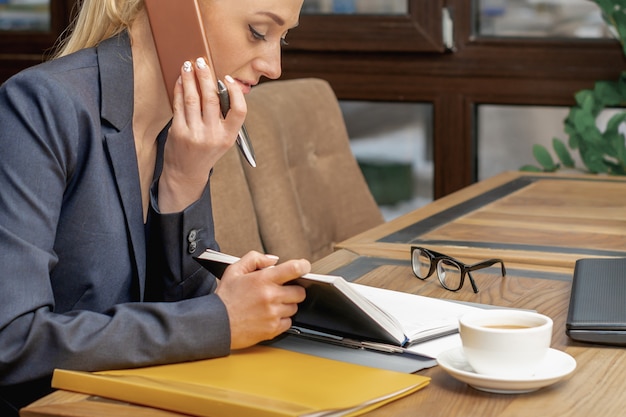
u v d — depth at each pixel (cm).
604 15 325
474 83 368
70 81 143
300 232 262
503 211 233
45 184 135
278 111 272
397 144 388
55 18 405
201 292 160
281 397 113
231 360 129
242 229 241
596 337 135
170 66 146
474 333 117
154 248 157
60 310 146
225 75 149
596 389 119
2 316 127
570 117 323
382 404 114
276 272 131
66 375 124
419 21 367
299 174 276
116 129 147
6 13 414
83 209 143
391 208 395
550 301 159
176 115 146
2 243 129
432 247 197
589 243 198
